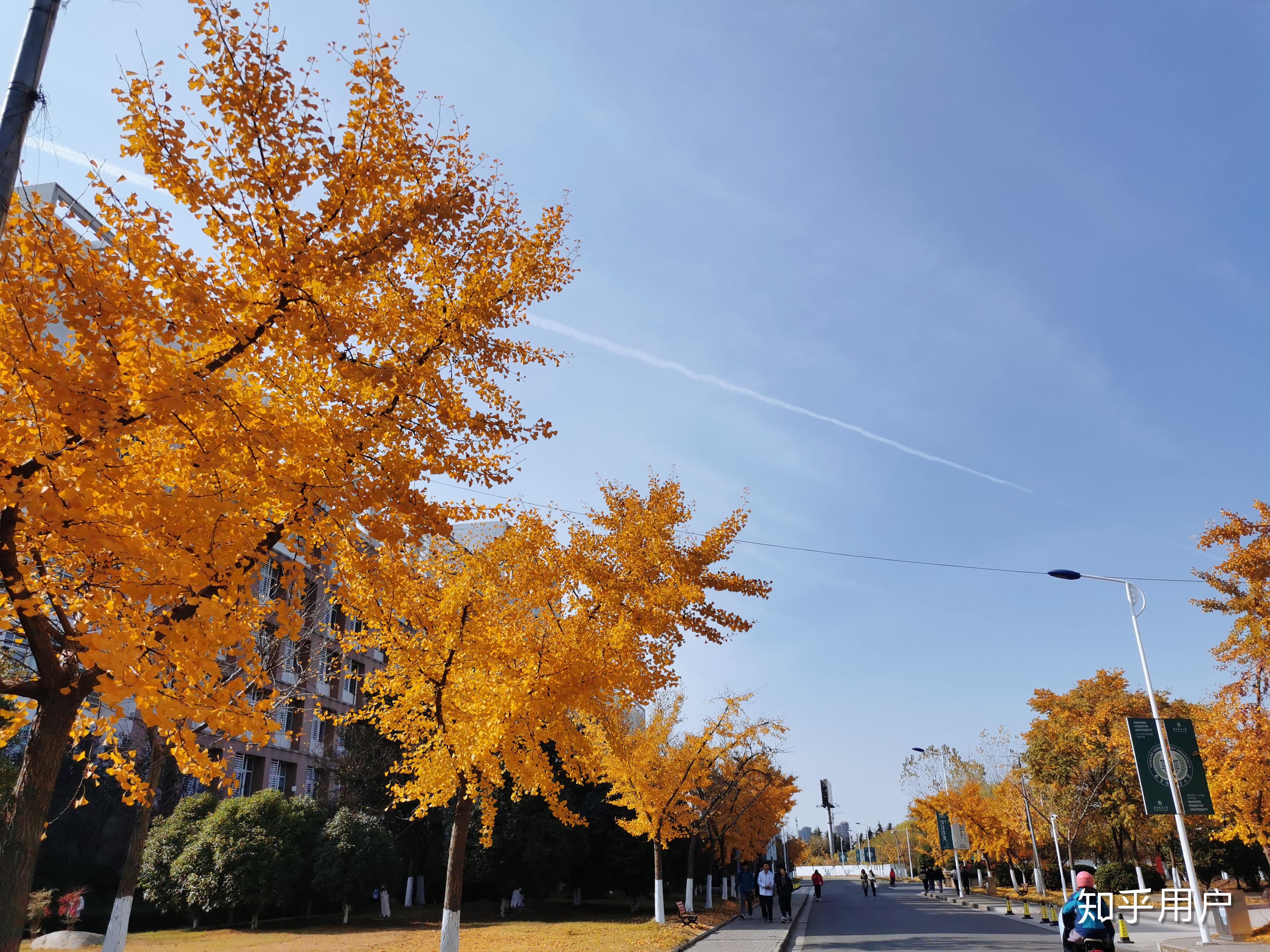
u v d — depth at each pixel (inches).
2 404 209.6
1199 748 842.8
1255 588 788.6
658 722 1019.3
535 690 491.8
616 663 516.1
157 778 503.8
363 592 400.5
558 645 508.7
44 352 208.5
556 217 364.8
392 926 933.8
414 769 559.5
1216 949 636.1
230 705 235.0
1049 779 1565.0
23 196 238.5
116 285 217.5
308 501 258.2
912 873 3331.7
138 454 245.6
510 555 519.8
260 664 315.9
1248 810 799.1
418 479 271.3
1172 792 762.8
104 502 218.8
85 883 995.3
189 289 209.9
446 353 303.9
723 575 553.6
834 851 4739.2
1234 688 816.3
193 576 213.6
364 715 557.9
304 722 1425.9
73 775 1012.5
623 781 973.8
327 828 1005.2
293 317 235.1
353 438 262.8
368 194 259.0
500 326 320.2
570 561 527.8
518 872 1103.0
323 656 581.9
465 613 526.3
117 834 1059.9
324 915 1049.5
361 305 283.3
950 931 924.0
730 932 901.2
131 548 212.4
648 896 1587.1
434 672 524.1
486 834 583.5
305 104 243.3
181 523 215.2
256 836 926.4
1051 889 1926.7
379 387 279.6
